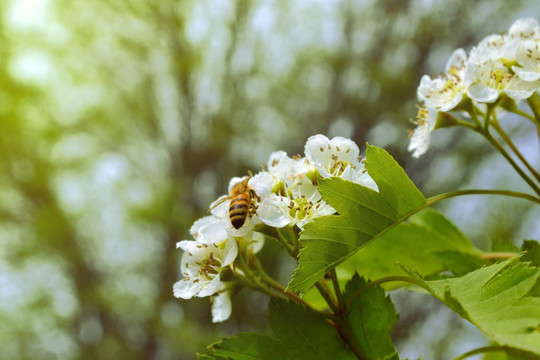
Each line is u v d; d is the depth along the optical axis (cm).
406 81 1559
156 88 1805
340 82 1694
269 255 1213
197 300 1490
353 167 171
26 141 1622
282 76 1822
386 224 154
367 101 1633
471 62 186
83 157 1781
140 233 1603
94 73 1772
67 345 1694
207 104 1781
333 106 1681
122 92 1783
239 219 158
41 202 1661
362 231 153
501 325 115
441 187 1571
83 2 1656
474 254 209
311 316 160
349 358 157
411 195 155
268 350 156
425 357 1524
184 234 1488
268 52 1836
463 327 1445
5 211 1608
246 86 1811
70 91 1773
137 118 1777
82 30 1708
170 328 1355
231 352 156
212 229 164
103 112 1733
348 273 220
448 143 1548
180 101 1758
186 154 1717
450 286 135
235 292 178
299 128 1772
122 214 1667
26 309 1596
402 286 218
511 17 1647
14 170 1628
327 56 1694
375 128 1650
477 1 1639
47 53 1694
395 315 160
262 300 1467
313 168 171
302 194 169
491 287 126
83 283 1619
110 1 1642
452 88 197
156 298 1547
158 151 1825
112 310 1514
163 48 1745
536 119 187
